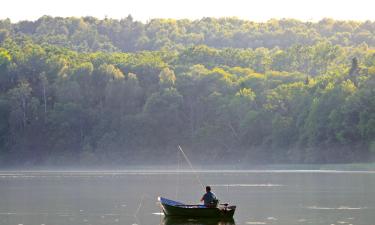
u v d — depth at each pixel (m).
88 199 96.94
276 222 70.69
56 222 72.06
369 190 108.12
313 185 121.62
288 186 120.19
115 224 70.69
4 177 170.75
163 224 70.81
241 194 103.81
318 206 84.44
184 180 146.38
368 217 73.31
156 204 89.69
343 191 106.50
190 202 95.69
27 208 85.00
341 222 69.69
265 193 105.06
